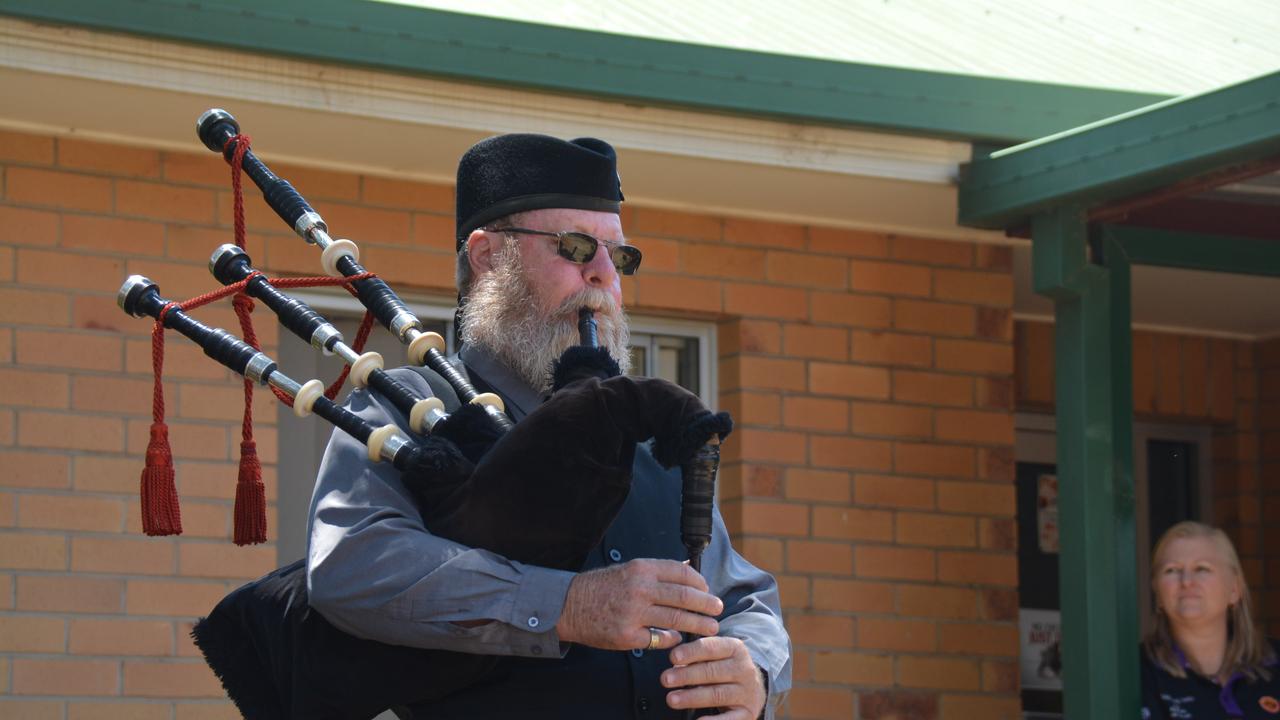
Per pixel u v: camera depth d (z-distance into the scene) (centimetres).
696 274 1007
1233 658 945
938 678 1038
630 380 452
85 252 875
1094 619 923
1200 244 998
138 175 890
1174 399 1279
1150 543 1307
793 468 1017
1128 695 920
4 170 863
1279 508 1290
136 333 880
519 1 918
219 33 801
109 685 854
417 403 473
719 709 476
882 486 1038
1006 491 1070
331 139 891
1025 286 1151
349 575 443
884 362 1048
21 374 855
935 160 960
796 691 999
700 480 457
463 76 845
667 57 884
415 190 948
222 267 513
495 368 519
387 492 462
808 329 1031
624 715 472
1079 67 1026
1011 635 1060
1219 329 1293
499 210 524
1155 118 866
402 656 458
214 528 884
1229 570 948
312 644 466
